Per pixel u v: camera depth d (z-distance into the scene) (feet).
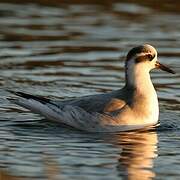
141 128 53.16
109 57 74.38
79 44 78.95
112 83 65.82
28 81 65.92
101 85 65.16
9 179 42.29
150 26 86.17
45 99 54.60
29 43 78.84
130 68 54.49
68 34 82.64
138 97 53.47
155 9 93.81
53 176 42.96
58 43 79.20
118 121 52.44
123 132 52.54
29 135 51.57
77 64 71.87
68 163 45.44
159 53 75.56
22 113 57.31
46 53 75.31
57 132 52.44
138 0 97.30
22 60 72.54
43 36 81.71
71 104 53.78
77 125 53.11
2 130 52.70
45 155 46.96
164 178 43.09
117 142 50.16
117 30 84.28
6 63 71.36
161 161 46.32
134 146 49.37
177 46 78.18
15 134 51.78
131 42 79.51
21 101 54.75
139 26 86.07
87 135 51.85
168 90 64.23
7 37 80.84
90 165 45.14
